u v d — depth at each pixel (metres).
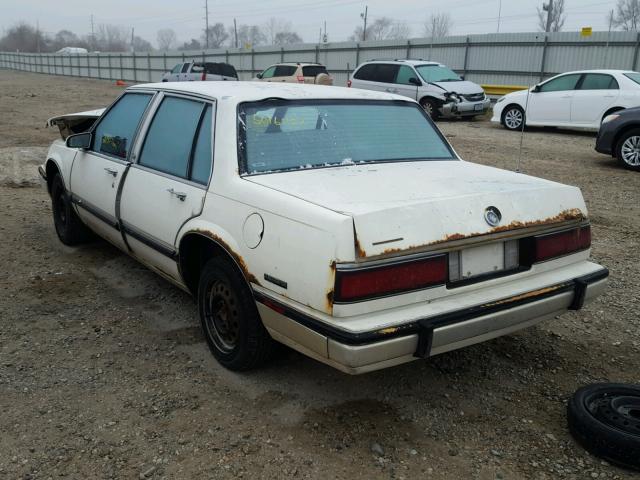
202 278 3.66
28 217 6.96
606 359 3.89
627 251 6.05
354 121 4.03
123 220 4.42
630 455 2.77
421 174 3.57
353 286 2.65
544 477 2.77
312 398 3.36
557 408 3.33
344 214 2.72
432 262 2.84
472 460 2.88
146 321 4.31
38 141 12.94
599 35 21.31
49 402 3.27
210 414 3.19
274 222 3.00
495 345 4.06
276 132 3.66
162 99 4.30
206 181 3.58
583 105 14.72
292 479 2.71
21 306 4.51
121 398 3.33
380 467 2.81
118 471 2.75
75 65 58.75
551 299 3.19
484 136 15.09
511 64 23.98
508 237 3.09
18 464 2.78
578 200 3.42
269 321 3.08
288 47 34.81
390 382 3.55
